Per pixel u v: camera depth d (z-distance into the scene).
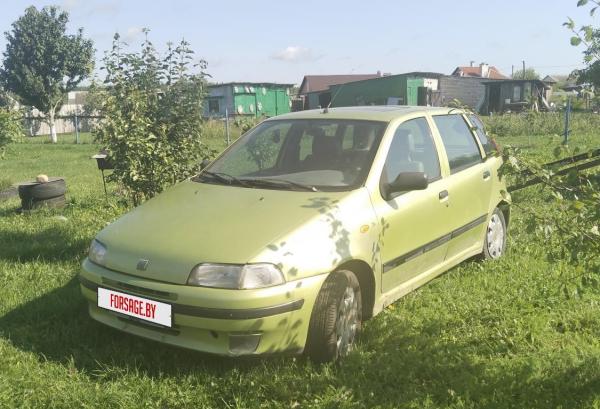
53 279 5.68
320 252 3.84
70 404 3.53
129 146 6.52
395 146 4.82
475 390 3.66
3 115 16.19
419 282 4.93
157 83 6.97
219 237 3.83
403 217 4.57
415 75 42.47
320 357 3.90
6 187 12.76
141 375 3.89
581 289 3.82
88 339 4.34
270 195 4.35
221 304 3.53
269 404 3.53
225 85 42.16
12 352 4.15
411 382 3.79
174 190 4.84
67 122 50.03
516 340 4.33
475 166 5.84
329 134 4.93
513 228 7.34
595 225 3.48
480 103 45.41
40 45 37.78
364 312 4.42
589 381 3.71
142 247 3.93
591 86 3.53
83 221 8.07
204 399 3.57
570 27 3.39
